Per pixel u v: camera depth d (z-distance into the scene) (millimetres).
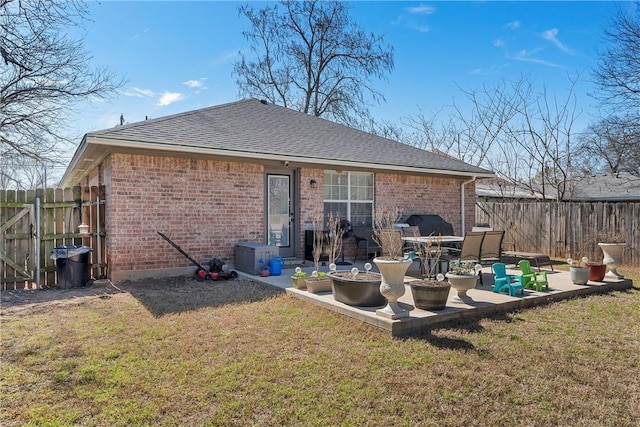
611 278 7988
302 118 13469
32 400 3240
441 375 3697
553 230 12859
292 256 10539
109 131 7785
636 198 17953
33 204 7934
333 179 11109
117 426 2875
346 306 5547
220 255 9164
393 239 7855
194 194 8859
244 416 3000
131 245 8156
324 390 3404
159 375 3668
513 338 4707
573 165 19234
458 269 6008
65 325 5164
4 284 7672
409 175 12391
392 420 2967
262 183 9766
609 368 3908
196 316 5516
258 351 4242
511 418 3016
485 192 21000
